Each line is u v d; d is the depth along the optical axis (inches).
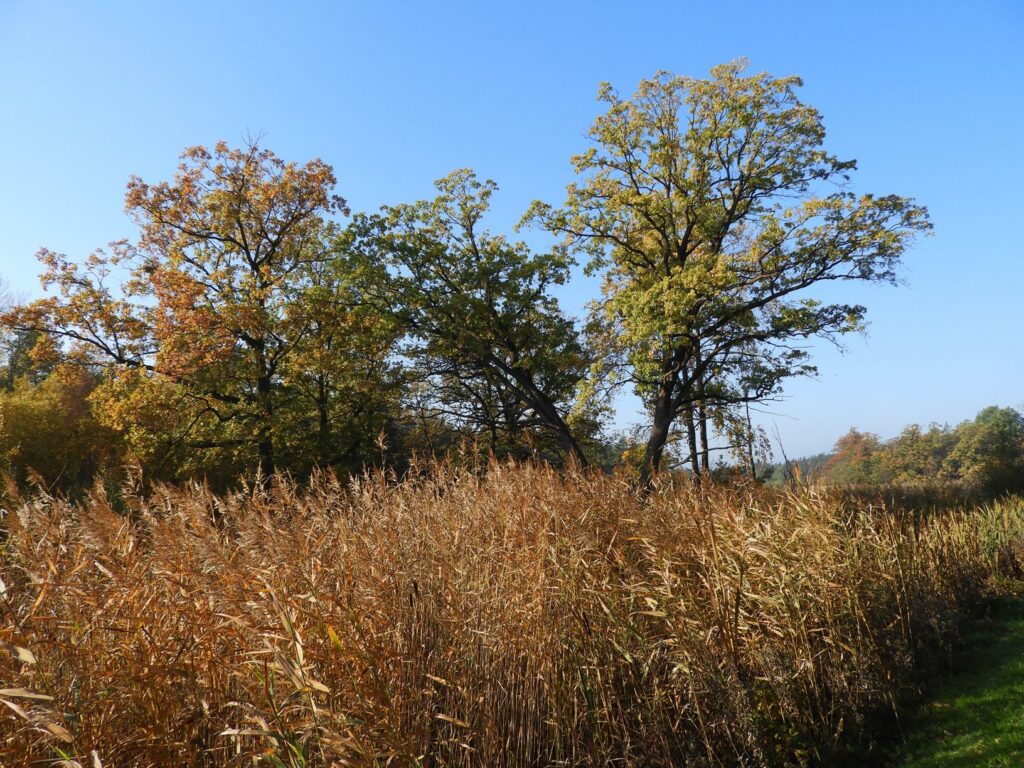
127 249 952.3
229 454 928.9
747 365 944.3
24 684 158.6
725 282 853.8
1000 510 609.0
